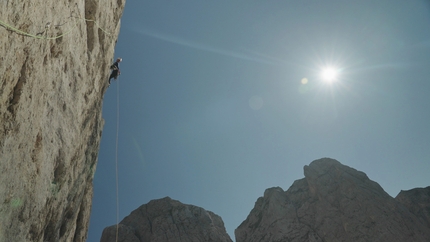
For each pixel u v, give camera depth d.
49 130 10.40
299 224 54.31
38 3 8.53
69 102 11.97
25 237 9.48
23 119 8.42
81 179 15.34
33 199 9.63
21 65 8.08
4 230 8.07
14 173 8.25
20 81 8.14
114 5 17.16
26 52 8.19
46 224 11.50
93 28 14.02
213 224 62.84
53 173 11.17
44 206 10.62
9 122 7.75
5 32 7.09
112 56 18.14
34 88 8.88
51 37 9.68
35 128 9.27
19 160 8.48
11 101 7.89
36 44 8.66
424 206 50.94
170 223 59.22
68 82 11.73
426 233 44.38
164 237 56.03
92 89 14.85
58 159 11.38
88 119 15.08
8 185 7.98
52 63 10.12
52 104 10.49
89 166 16.78
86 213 18.36
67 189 13.07
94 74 14.80
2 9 6.87
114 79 18.62
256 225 60.81
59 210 12.56
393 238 44.44
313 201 57.25
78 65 12.52
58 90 10.88
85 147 15.46
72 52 11.76
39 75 9.16
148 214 63.81
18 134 8.26
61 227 14.07
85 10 13.61
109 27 16.70
